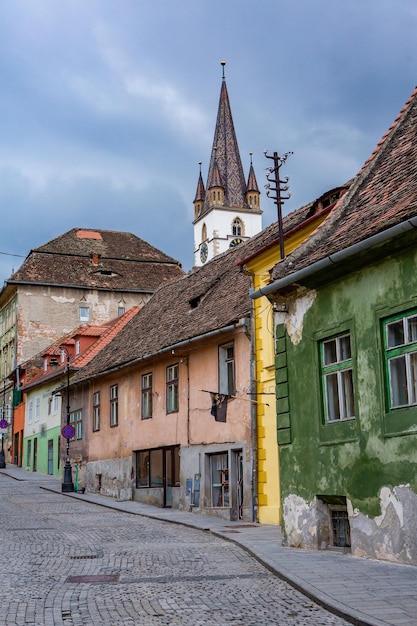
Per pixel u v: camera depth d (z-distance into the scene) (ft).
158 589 33.47
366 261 41.96
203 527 61.11
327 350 46.37
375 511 40.14
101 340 128.36
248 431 68.18
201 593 32.37
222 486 72.64
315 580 33.50
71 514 75.51
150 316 103.76
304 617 27.32
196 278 99.19
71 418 120.98
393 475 38.99
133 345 97.35
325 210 59.72
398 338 40.09
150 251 206.39
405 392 39.22
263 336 67.97
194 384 78.64
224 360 74.23
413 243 38.60
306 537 46.06
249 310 69.31
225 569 39.19
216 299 82.17
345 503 43.70
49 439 147.95
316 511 45.39
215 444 73.41
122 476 95.50
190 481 77.41
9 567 40.40
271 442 65.31
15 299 189.88
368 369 41.57
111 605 30.12
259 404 67.36
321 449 45.27
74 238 202.69
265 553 43.52
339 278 44.68
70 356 143.43
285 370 49.73
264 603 30.07
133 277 194.80
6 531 58.95
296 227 62.90
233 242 403.34
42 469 151.53
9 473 150.61
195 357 79.05
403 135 52.24
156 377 88.22
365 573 34.96
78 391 118.01
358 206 48.88
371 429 40.96
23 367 174.70
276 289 47.85
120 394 99.09
